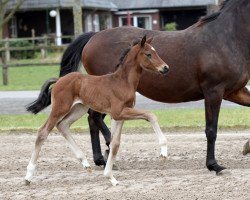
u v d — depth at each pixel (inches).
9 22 2116.1
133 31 489.1
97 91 422.9
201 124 674.8
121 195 404.5
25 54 1748.3
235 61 462.9
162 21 2326.5
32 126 699.4
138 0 2324.1
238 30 466.6
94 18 2241.6
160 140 404.2
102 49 487.5
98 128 494.0
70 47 505.7
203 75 464.4
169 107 831.1
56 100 429.7
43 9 2048.5
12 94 1012.5
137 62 419.5
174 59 470.3
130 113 414.9
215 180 438.0
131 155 540.4
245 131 653.3
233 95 494.6
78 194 410.9
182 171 472.7
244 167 483.8
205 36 468.8
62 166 503.5
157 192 408.8
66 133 440.8
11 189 431.2
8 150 574.9
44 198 403.9
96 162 493.7
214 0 2183.8
